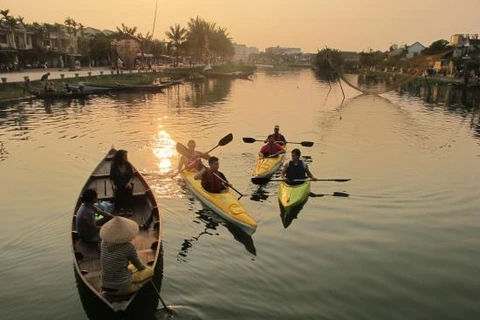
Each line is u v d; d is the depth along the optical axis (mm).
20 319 6000
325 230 9219
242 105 32750
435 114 29047
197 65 101500
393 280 7219
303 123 24297
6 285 6828
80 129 20797
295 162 11844
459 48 69188
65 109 28000
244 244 8484
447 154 16672
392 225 9547
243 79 73438
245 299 6531
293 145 18141
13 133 19391
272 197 11219
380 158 15867
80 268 6406
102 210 8297
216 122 23969
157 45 87562
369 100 39125
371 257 8023
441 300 6664
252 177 12688
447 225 9586
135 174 10805
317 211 10297
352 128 22828
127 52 64375
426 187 12250
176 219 9648
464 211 10430
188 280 7047
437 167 14570
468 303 6602
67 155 15469
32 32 66750
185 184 11938
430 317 6227
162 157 15406
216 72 80438
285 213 10133
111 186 10188
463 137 20484
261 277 7211
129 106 30656
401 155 16422
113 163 9258
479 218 10000
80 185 11992
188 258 7852
